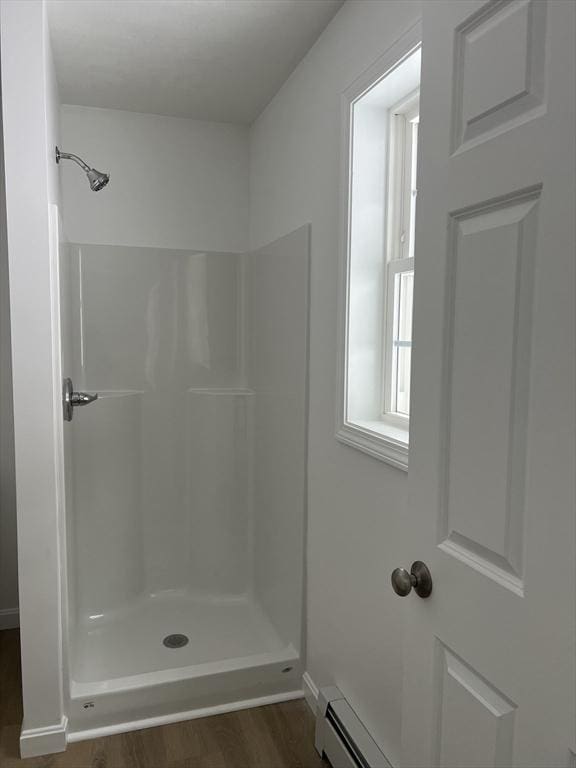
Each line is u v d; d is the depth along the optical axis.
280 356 2.60
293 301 2.42
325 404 2.15
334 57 2.01
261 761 2.02
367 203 1.90
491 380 0.96
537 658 0.85
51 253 1.93
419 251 1.15
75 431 2.80
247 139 3.06
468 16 0.98
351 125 1.87
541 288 0.84
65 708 2.11
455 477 1.06
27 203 1.87
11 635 2.88
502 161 0.92
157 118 2.92
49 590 1.99
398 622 1.66
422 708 1.18
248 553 3.10
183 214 2.99
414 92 1.75
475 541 1.00
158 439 3.03
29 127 1.84
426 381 1.13
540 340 0.85
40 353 1.92
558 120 0.80
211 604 3.03
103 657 2.54
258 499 2.96
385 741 1.74
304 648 2.39
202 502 3.06
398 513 1.66
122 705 2.16
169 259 2.97
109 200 2.88
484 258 0.97
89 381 2.88
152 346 2.98
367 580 1.85
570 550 0.79
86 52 2.26
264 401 2.84
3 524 2.92
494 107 0.93
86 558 2.84
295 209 2.42
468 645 1.02
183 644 2.65
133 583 2.97
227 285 3.06
